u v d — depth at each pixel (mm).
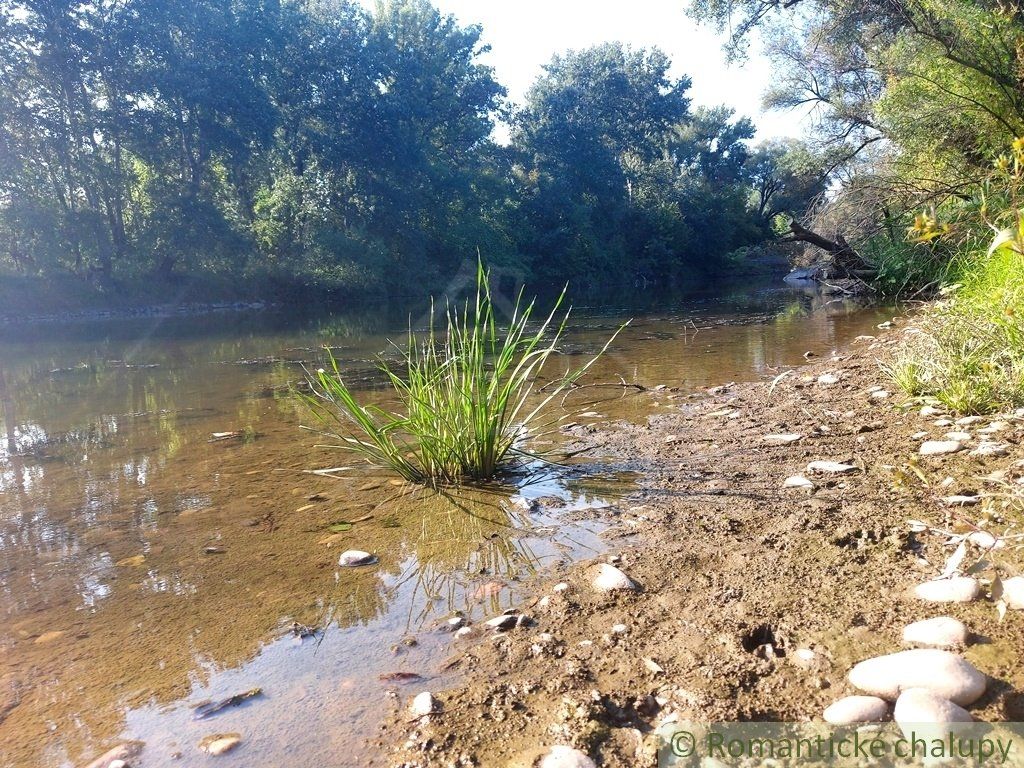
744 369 5938
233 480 3377
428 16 33031
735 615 1809
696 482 2936
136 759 1429
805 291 17609
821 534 2252
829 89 17891
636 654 1687
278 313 20578
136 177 24656
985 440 2986
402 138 29141
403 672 1688
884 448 3129
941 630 1578
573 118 40781
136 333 14133
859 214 12258
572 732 1405
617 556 2258
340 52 28547
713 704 1458
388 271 27625
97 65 21625
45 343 12328
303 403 5363
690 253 41250
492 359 6609
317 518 2797
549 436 3934
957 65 10641
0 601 2186
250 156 27000
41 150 21547
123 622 2016
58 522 2895
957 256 8594
